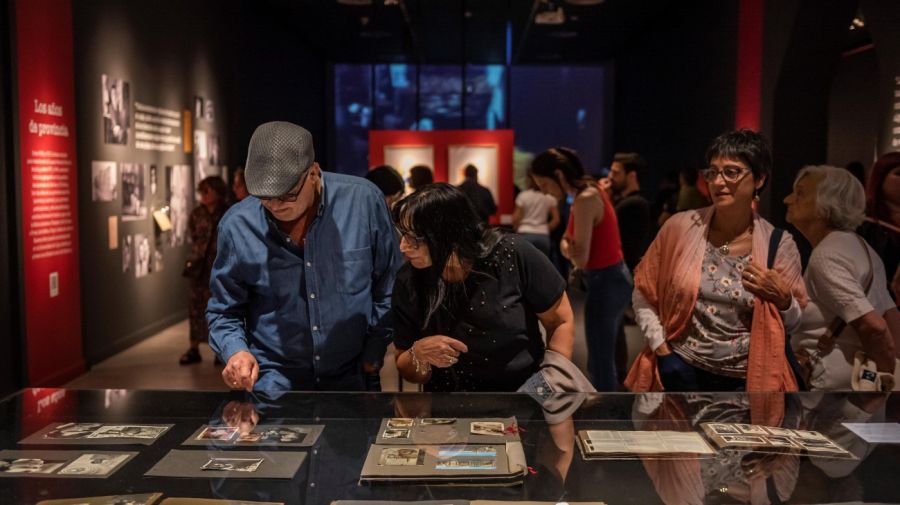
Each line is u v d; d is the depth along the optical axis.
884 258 3.38
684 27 10.93
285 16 12.80
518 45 15.72
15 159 5.07
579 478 1.39
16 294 5.12
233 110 10.38
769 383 2.25
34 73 5.34
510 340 2.05
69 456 1.48
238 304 2.18
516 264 2.04
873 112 8.84
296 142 1.90
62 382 5.71
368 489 1.35
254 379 1.97
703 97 9.84
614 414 1.71
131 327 7.16
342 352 2.19
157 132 7.75
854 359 2.46
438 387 2.13
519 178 17.66
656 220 9.25
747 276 2.29
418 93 17.58
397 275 2.09
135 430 1.62
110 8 6.63
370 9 12.20
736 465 1.44
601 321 4.25
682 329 2.41
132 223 7.15
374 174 3.94
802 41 6.71
